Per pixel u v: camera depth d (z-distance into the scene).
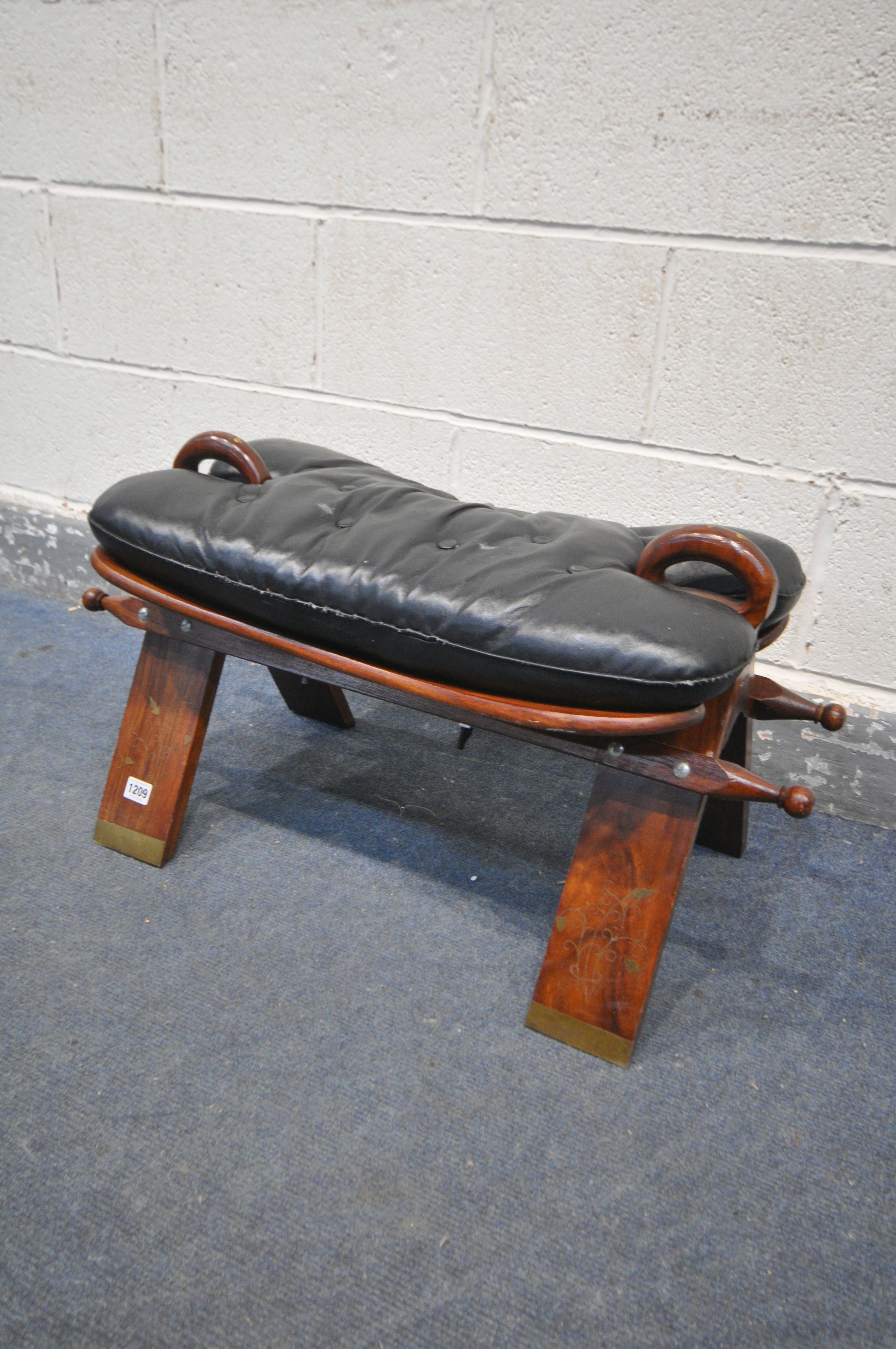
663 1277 0.72
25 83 1.55
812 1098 0.90
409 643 0.87
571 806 1.34
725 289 1.24
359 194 1.39
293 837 1.21
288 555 0.92
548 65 1.22
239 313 1.55
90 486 1.83
